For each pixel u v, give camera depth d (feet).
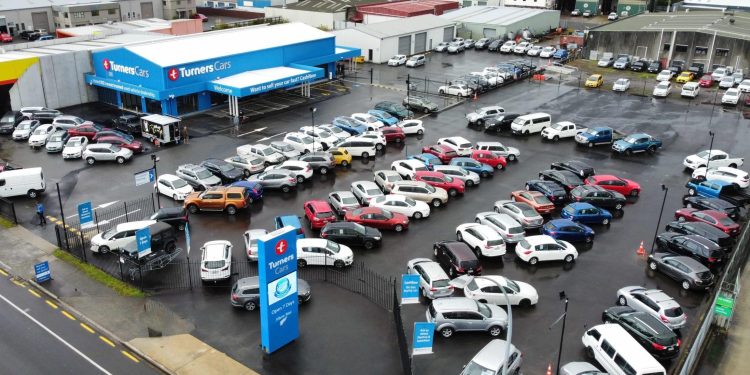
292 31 251.39
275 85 210.38
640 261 116.26
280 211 133.90
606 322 94.63
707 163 157.17
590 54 305.94
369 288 103.35
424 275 100.89
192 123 195.11
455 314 90.07
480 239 115.55
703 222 126.11
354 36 289.53
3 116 192.03
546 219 133.69
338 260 109.40
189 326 91.71
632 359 79.77
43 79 206.59
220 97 217.36
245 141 178.19
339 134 178.09
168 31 302.66
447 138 171.42
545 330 93.20
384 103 206.80
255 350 86.38
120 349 87.25
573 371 78.74
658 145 176.24
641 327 88.99
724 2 399.65
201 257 109.09
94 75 217.77
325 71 256.73
